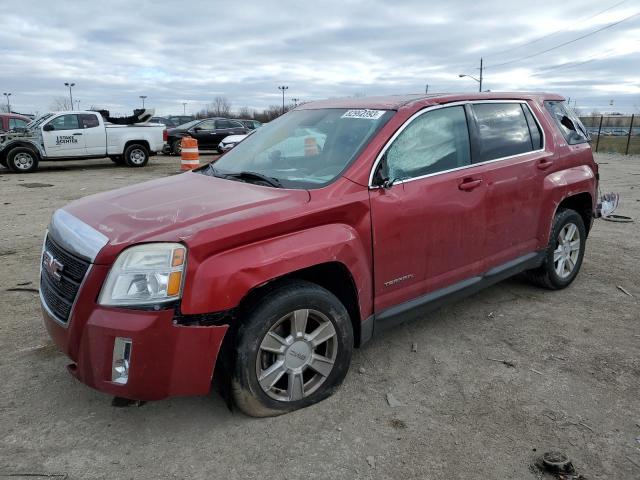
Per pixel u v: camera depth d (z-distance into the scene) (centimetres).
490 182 396
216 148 2333
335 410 309
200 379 267
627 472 258
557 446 277
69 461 264
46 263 309
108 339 256
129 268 258
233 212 283
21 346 383
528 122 454
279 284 294
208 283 260
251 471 259
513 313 452
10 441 278
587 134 525
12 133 1611
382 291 337
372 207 322
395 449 275
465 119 396
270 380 292
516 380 343
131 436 284
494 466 262
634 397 323
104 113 1778
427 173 360
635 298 487
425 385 338
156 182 381
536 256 457
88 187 1232
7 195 1093
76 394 322
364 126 357
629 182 1338
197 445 277
